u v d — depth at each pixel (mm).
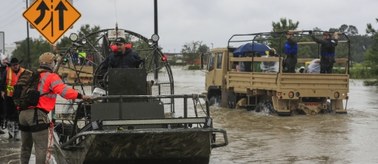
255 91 19078
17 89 7785
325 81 17875
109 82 8641
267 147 11297
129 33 10398
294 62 18125
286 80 17531
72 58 10414
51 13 11117
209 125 8055
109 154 7957
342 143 11789
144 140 7773
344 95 18047
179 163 8523
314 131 13727
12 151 10438
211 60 22500
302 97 17859
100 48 11289
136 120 7832
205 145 8109
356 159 9977
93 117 8305
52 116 9570
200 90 29438
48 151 8062
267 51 20297
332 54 18281
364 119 16406
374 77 45562
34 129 7730
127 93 8672
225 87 21297
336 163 9609
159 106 8547
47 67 7852
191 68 70188
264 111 18922
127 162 8250
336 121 15891
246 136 12898
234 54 21031
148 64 11086
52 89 7777
